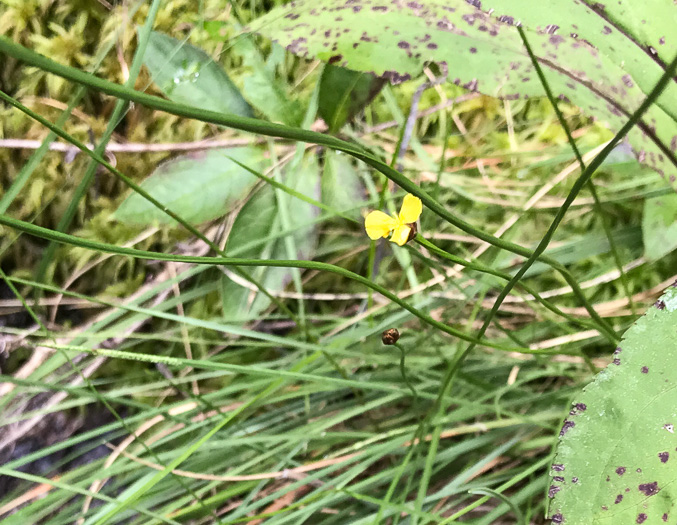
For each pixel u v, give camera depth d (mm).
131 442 222
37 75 230
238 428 208
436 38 157
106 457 210
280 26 162
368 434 193
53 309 240
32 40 228
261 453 207
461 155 248
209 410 209
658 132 145
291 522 193
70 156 224
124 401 183
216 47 231
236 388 199
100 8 228
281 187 172
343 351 197
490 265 218
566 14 135
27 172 161
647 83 138
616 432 123
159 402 227
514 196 245
